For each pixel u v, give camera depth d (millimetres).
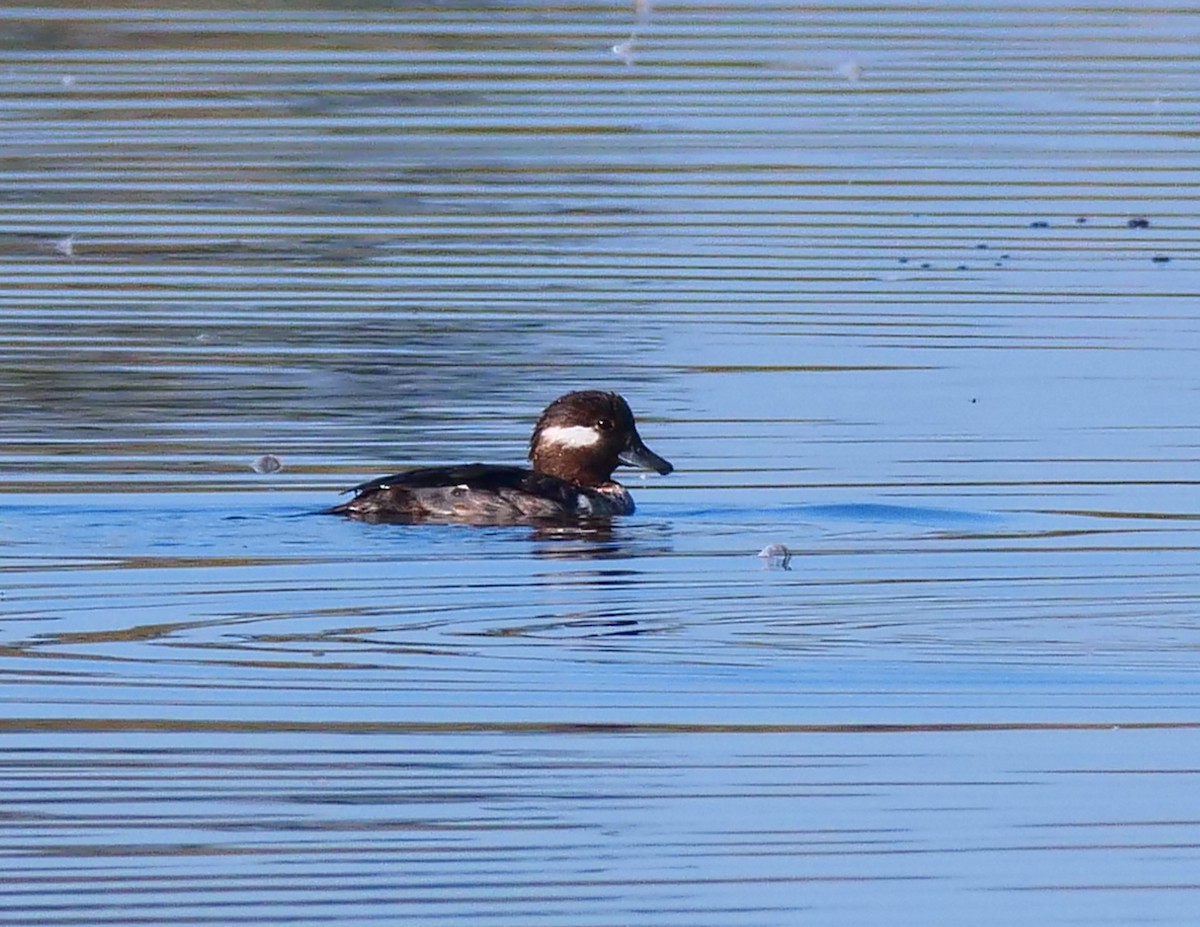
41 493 17234
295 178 27531
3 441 18656
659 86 30844
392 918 10297
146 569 15547
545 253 24938
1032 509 17266
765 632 14273
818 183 27547
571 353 21672
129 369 20969
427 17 34125
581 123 29297
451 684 13242
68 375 20719
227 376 20828
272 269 24359
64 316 22625
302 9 34406
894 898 10586
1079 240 25688
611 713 12766
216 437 19000
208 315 22750
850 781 11844
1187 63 32656
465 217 26219
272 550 16125
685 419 19719
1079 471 18266
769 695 13133
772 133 29234
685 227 25906
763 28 33969
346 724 12555
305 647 13891
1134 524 16812
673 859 10961
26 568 15477
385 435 19188
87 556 15797
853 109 30203
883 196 27109
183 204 26500
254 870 10766
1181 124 29859
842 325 22594
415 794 11641
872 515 17172
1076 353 21781
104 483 17531
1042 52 33094
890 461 18547
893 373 21094
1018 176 27875
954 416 19797
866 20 34875
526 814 11414
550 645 13945
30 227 25594
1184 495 17594
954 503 17438
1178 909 10484
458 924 10242
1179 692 13117
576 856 10945
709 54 32438
